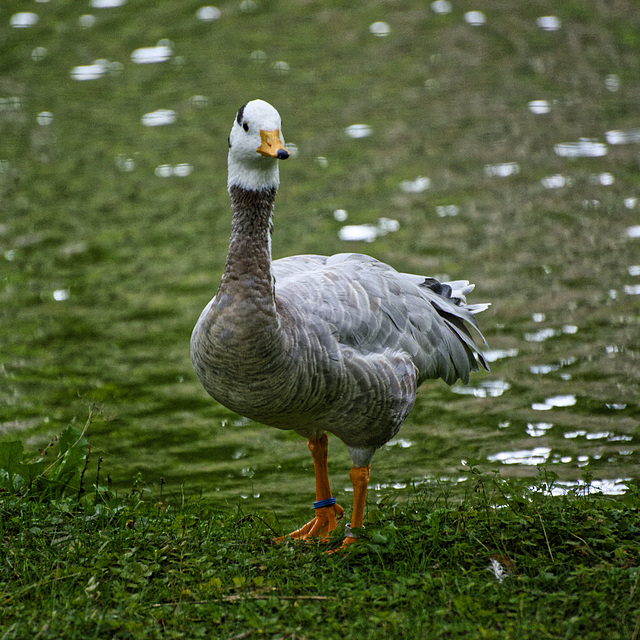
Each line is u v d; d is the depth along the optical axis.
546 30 27.58
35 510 7.36
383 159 20.47
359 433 7.56
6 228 17.73
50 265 16.16
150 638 5.70
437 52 26.44
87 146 21.78
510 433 10.62
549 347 12.70
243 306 6.74
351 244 16.41
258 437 11.02
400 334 7.73
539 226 16.84
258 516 7.61
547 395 11.49
